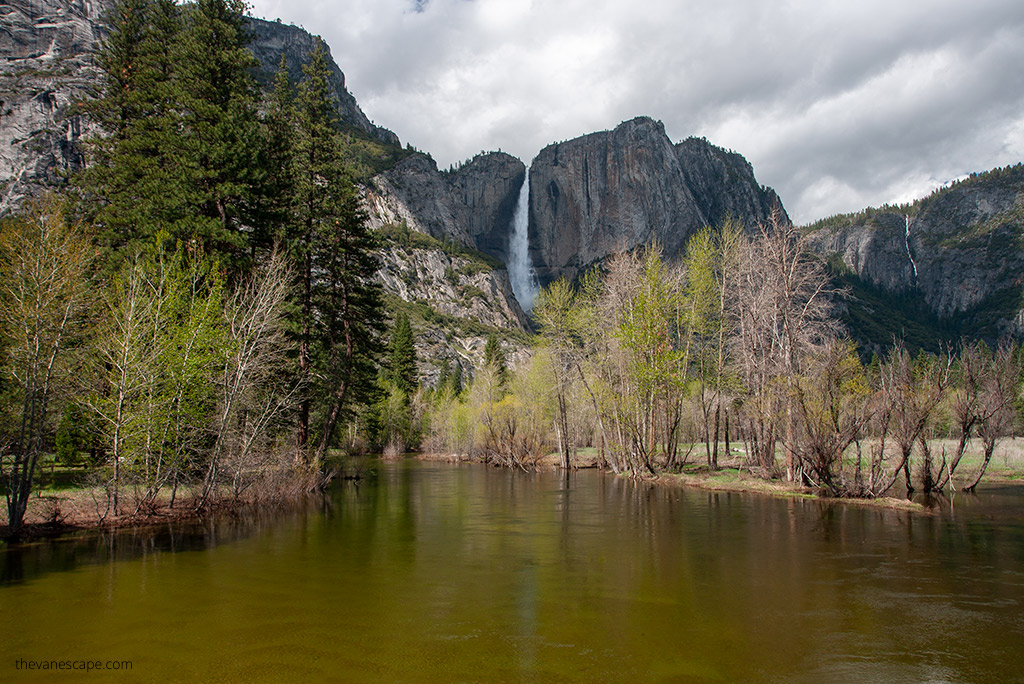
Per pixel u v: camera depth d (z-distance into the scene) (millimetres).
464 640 9500
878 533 18922
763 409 32281
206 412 23625
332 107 37844
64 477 26547
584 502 27109
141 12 35938
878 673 8266
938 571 14086
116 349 20719
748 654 8945
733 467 38781
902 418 25703
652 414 37125
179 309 22328
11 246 19875
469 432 63344
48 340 18594
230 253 28359
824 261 30719
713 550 16484
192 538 18078
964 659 8781
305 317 33375
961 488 29969
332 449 69000
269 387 28469
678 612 10969
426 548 16766
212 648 9094
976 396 27344
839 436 26891
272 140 34500
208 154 28094
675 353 35094
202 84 30422
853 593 12250
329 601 11586
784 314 29609
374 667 8391
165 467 22219
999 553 16016
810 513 23109
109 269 26859
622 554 16000
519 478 40969
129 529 19156
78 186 34406
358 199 37656
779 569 14297
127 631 9820
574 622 10391
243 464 25203
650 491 31500
